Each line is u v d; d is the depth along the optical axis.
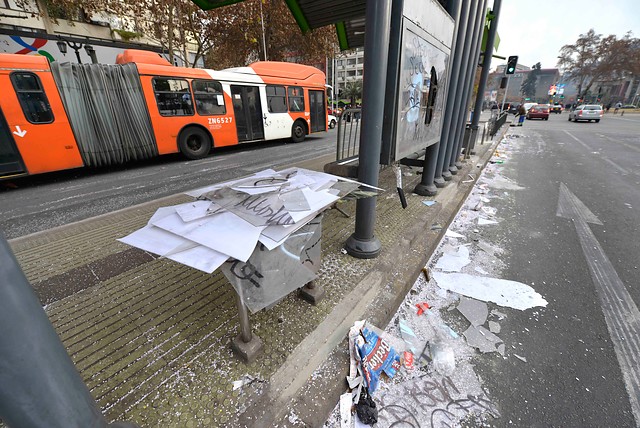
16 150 5.71
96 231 3.36
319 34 16.75
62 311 2.01
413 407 1.53
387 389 1.62
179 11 13.48
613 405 1.55
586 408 1.53
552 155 9.13
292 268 1.45
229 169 7.12
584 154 9.28
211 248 1.14
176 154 9.62
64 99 6.14
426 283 2.63
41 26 12.95
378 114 2.23
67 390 0.78
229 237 1.20
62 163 6.26
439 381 1.68
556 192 5.37
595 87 71.94
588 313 2.25
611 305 2.35
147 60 7.51
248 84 9.76
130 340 1.74
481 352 1.89
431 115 3.39
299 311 1.93
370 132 2.26
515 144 11.59
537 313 2.25
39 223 4.02
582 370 1.76
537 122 24.12
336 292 2.12
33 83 5.78
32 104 5.81
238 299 1.47
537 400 1.57
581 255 3.11
